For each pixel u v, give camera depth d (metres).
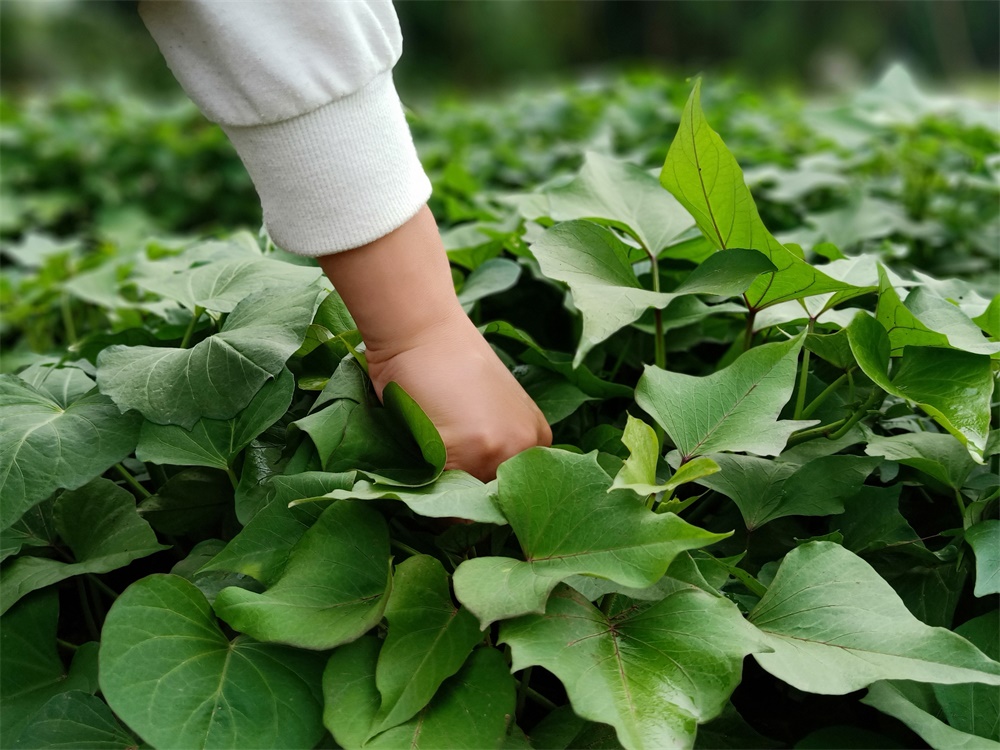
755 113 2.94
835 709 0.82
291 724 0.63
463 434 0.76
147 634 0.64
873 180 2.24
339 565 0.69
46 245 2.07
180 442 0.77
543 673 0.81
